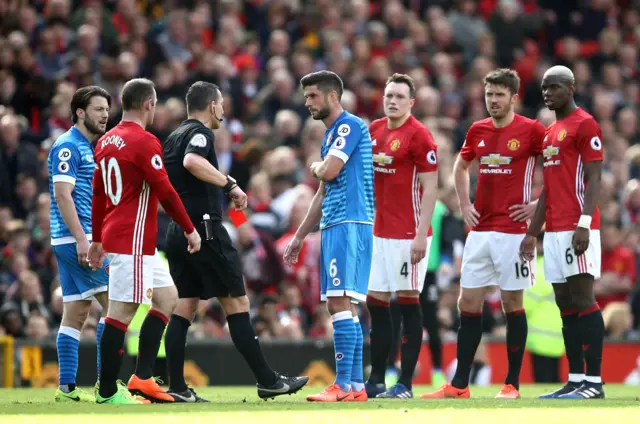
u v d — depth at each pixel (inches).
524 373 1825.8
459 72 2928.2
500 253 1238.9
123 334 1034.7
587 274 1175.0
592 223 1179.9
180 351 1093.1
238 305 1085.8
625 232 2250.2
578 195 1179.9
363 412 899.4
